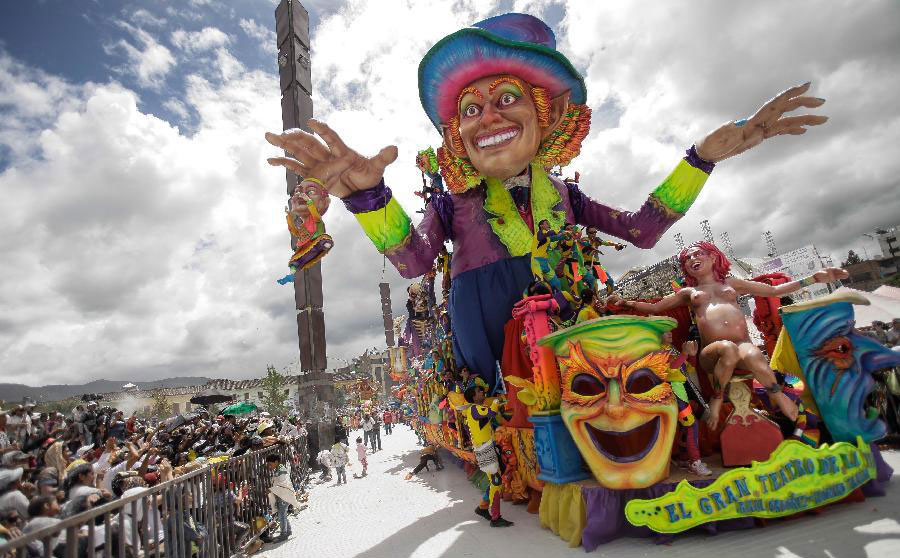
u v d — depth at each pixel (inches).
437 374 275.4
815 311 163.5
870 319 324.5
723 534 138.5
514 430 232.2
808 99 194.1
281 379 1836.9
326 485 484.1
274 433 392.2
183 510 182.9
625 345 152.9
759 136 204.1
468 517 226.4
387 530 237.8
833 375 159.5
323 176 180.7
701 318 175.2
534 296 183.9
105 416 378.9
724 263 182.9
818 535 125.3
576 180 255.9
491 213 228.5
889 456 209.0
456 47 214.8
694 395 171.2
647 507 138.9
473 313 226.4
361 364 2704.2
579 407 155.3
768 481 138.2
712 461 169.2
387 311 1251.8
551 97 234.2
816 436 156.2
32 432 334.6
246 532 244.8
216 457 290.7
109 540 123.6
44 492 162.7
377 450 854.5
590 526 147.2
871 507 139.8
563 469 165.3
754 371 153.9
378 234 198.4
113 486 200.8
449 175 231.9
